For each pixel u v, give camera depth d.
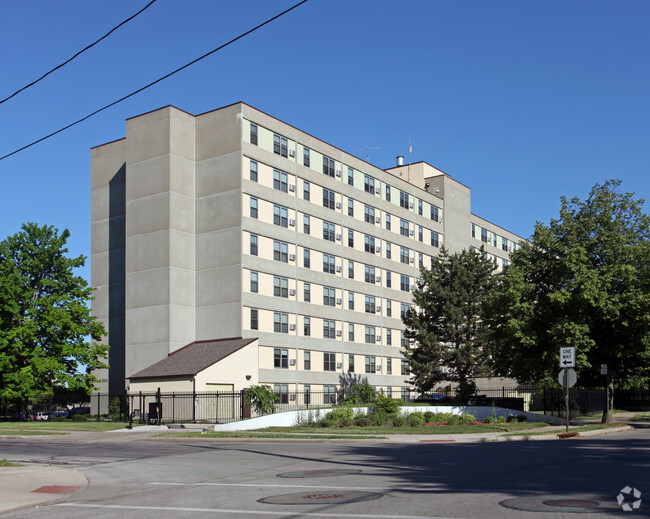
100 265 59.56
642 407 67.88
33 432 35.34
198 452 22.77
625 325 36.75
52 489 14.02
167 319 51.12
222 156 53.19
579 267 37.31
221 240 52.38
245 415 41.06
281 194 55.78
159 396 39.22
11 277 47.59
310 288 58.31
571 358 30.06
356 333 63.72
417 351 55.31
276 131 56.00
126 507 11.49
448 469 15.73
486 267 55.72
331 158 62.34
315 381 57.81
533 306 38.44
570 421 41.16
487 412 41.50
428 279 56.34
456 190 81.69
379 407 38.28
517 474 14.38
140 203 53.72
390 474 14.88
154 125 53.78
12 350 47.06
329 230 61.16
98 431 35.81
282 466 17.52
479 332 52.97
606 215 38.69
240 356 48.06
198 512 10.59
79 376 49.38
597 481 12.91
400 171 81.44
